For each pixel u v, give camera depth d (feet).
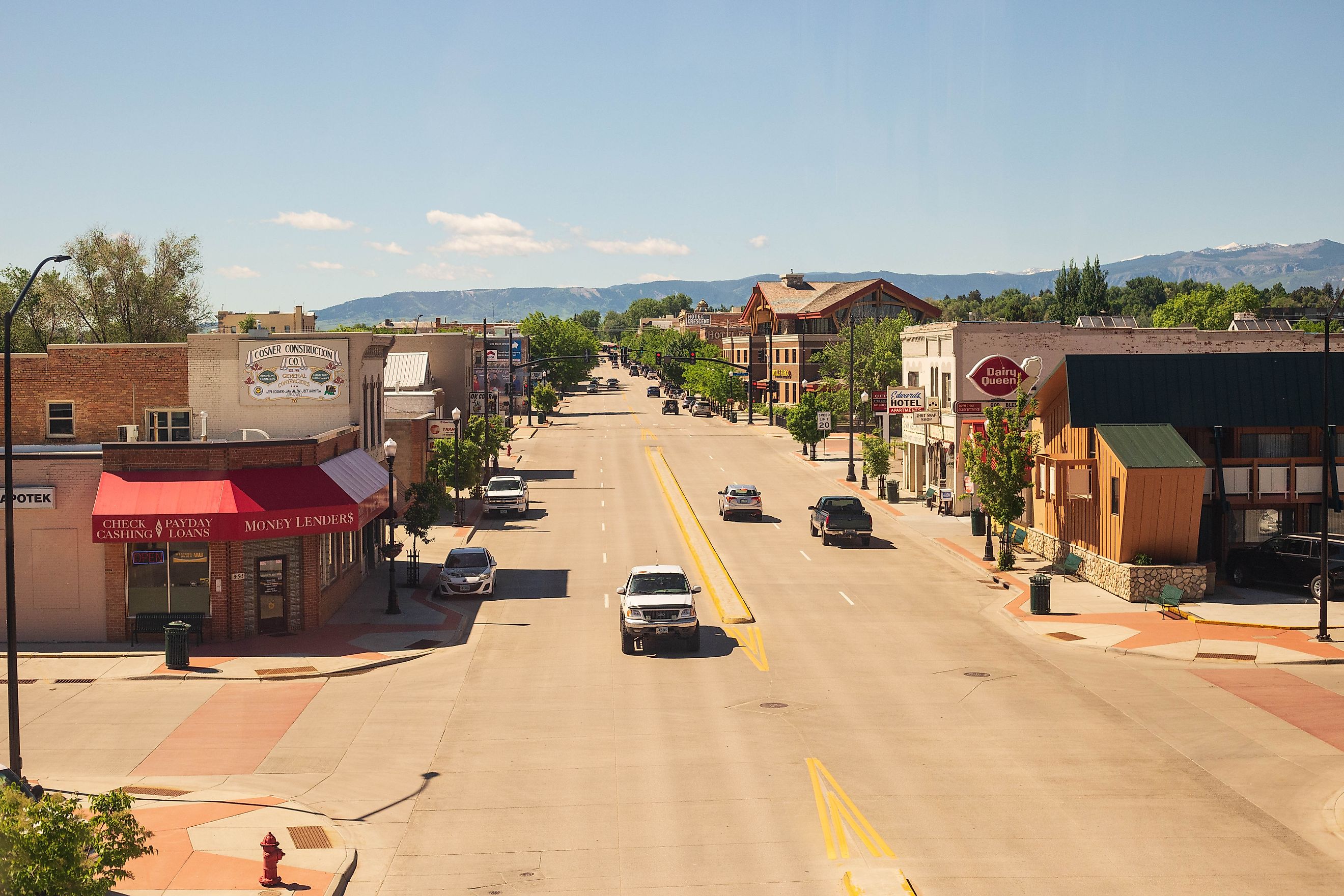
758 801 62.08
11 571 67.21
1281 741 72.54
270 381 124.88
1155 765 67.92
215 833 57.98
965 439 177.68
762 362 505.25
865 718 78.23
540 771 67.77
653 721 77.77
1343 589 114.32
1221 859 53.78
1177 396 128.67
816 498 209.97
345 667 92.63
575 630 108.37
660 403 540.93
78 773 67.72
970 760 68.85
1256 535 129.90
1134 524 119.75
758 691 85.66
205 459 100.73
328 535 115.85
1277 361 129.49
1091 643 99.81
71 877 39.83
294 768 68.85
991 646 100.48
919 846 55.52
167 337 269.44
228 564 101.86
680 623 96.43
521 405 480.23
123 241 269.44
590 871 53.06
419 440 190.80
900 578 134.21
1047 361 178.09
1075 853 54.54
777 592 126.62
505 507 187.32
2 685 87.76
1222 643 99.04
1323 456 99.91
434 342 251.80
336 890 50.98
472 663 95.25
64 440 134.72
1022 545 152.76
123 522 96.78
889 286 436.76
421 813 61.16
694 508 198.08
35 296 258.16
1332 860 53.83
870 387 328.08
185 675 90.12
